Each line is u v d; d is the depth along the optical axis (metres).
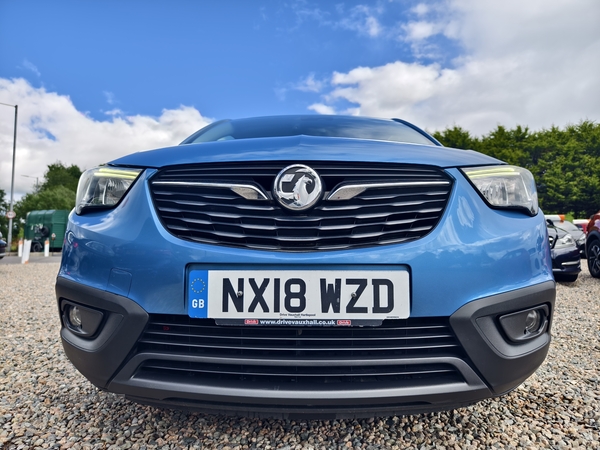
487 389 1.40
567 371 2.47
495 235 1.46
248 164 1.49
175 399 1.41
